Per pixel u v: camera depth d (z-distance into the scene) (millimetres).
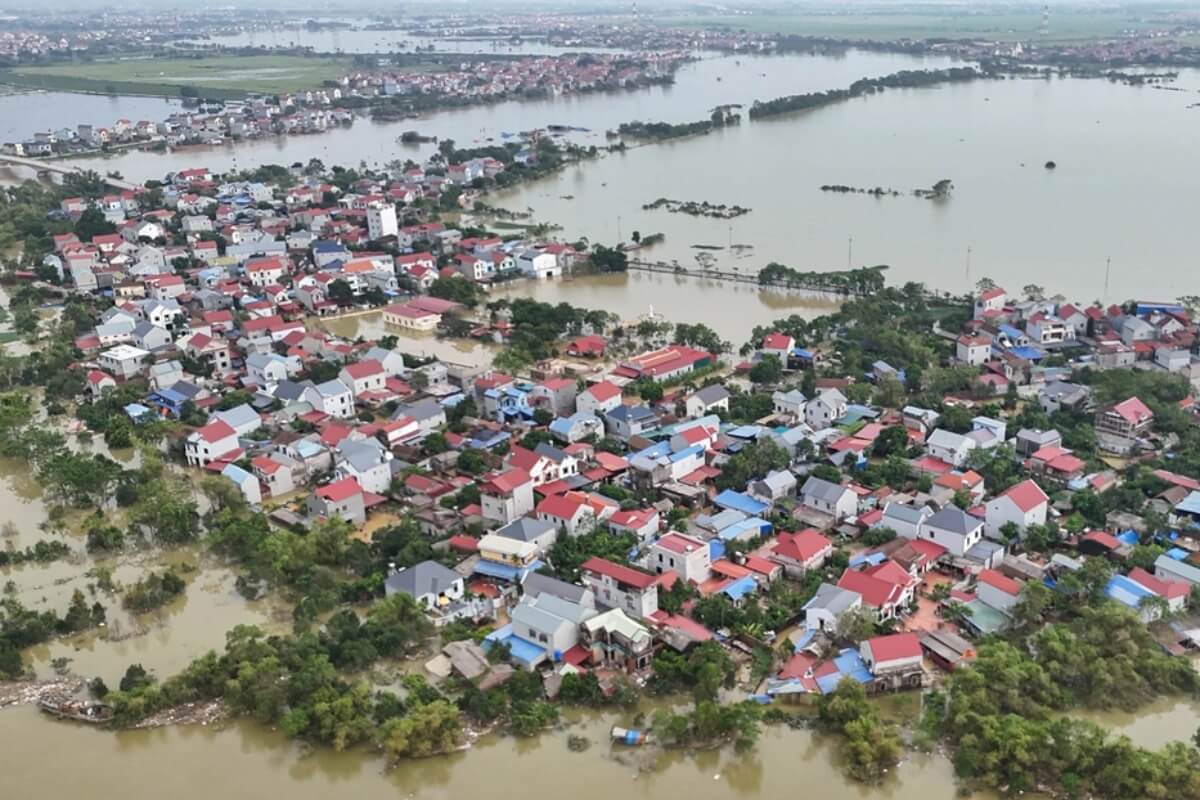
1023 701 94312
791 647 105062
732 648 106062
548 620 105125
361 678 103750
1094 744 87500
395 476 145250
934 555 119625
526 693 99125
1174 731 94062
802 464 143875
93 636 113562
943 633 105438
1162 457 143375
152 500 134250
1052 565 115438
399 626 107500
